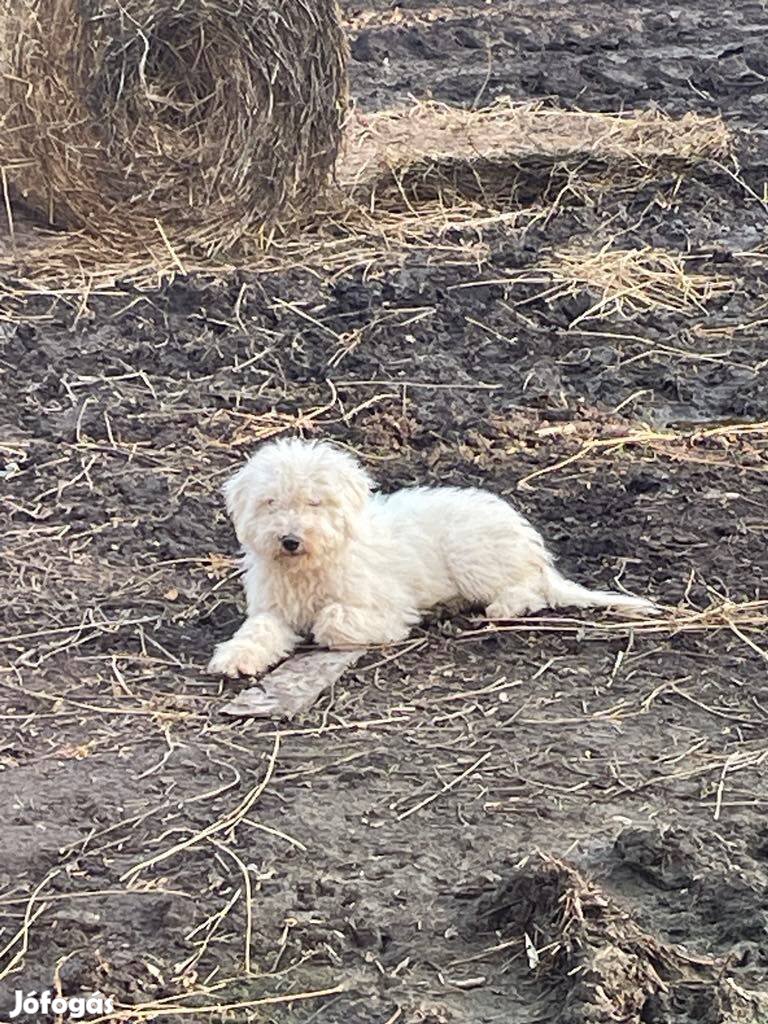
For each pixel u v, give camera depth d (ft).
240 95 18.20
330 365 15.92
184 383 15.58
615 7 28.32
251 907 9.07
